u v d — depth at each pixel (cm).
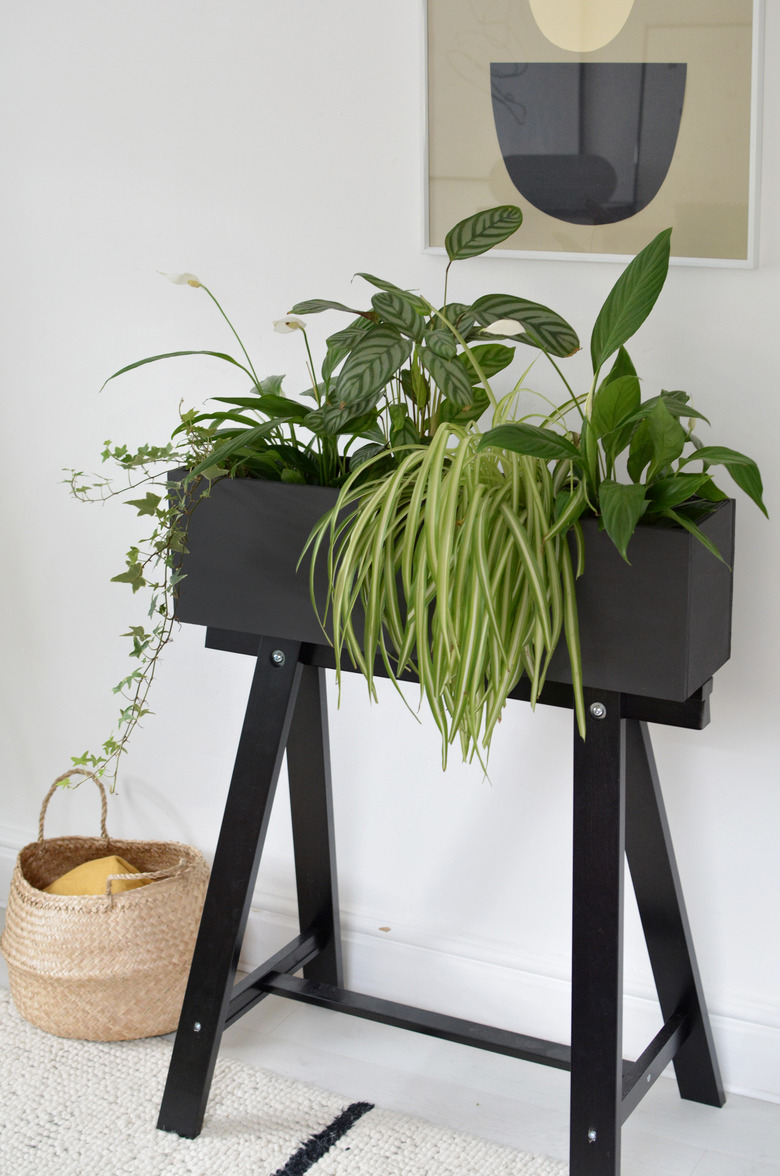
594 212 165
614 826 141
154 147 195
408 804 200
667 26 154
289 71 182
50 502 221
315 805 193
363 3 175
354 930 208
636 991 188
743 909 179
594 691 140
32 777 238
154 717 221
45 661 230
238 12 184
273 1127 172
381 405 181
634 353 167
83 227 205
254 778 163
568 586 129
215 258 195
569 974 192
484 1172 163
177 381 204
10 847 240
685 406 141
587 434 133
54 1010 192
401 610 145
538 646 129
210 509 155
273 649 161
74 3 196
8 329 217
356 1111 176
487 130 169
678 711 141
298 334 191
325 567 149
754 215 155
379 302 143
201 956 167
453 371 134
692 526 128
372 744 200
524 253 171
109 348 208
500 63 165
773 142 153
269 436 159
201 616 160
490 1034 168
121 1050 192
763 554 166
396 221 180
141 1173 163
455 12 166
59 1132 171
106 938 189
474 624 128
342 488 140
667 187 160
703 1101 178
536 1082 185
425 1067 189
